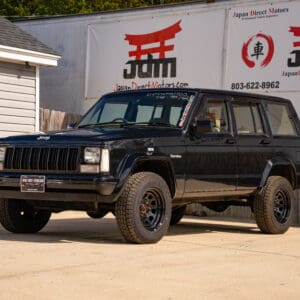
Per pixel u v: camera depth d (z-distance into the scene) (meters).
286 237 11.73
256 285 7.28
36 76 18.83
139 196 9.69
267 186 11.97
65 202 10.14
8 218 10.93
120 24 21.09
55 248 9.34
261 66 18.34
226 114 11.34
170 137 10.19
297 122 12.99
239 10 18.75
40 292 6.61
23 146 10.02
